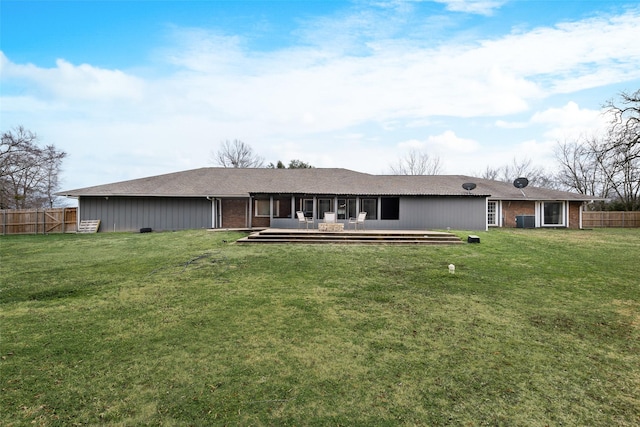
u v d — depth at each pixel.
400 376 4.04
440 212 19.55
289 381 3.91
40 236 18.05
